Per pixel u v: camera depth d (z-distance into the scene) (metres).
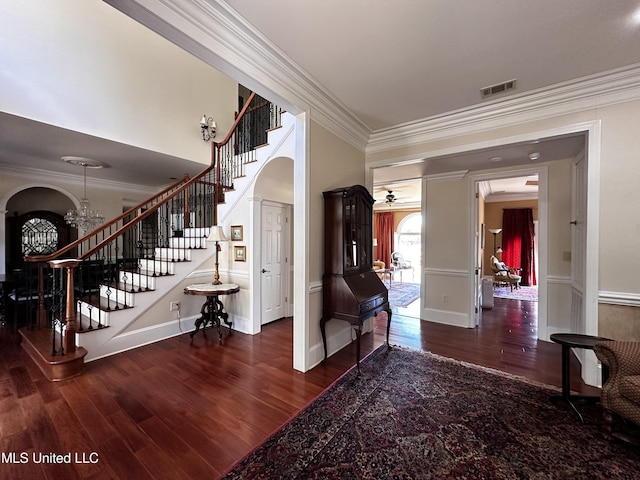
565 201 3.72
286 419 2.03
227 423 1.98
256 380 2.60
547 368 2.85
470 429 1.91
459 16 1.75
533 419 2.01
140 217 3.79
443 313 4.54
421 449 1.72
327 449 1.73
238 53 1.95
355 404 2.20
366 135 3.60
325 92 2.67
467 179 4.41
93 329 3.04
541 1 1.64
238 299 4.12
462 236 4.43
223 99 5.86
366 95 2.73
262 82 2.16
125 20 4.27
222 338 3.73
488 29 1.86
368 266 3.41
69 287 2.80
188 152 5.15
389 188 7.16
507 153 3.48
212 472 1.56
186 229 4.75
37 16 3.40
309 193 2.77
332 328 3.24
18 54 3.26
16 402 2.23
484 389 2.42
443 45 2.03
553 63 2.22
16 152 4.43
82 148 4.35
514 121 2.83
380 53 2.13
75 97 3.71
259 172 3.88
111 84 4.09
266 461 1.63
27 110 3.31
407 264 9.65
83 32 3.80
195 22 1.67
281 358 3.09
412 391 2.39
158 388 2.45
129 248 6.54
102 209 6.30
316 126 2.84
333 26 1.86
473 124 3.04
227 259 4.29
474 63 2.23
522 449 1.72
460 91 2.65
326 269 3.00
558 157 3.66
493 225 8.77
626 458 1.65
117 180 6.38
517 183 6.41
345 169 3.34
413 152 3.42
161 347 3.40
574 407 2.08
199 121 5.37
